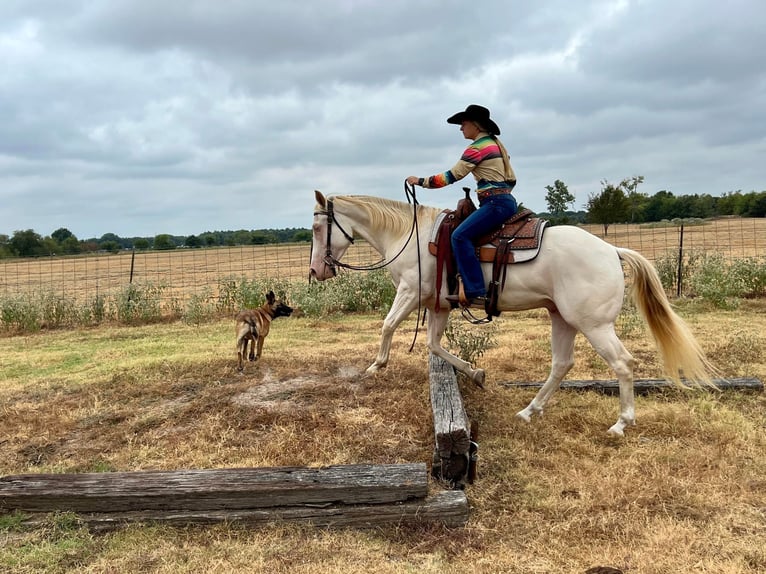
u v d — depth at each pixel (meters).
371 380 6.05
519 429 4.99
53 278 26.11
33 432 5.25
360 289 12.82
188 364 6.97
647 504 3.74
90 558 3.28
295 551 3.30
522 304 4.96
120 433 5.14
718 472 4.11
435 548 3.34
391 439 4.76
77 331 11.54
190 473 3.71
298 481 3.58
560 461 4.39
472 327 9.88
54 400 6.08
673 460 4.34
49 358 8.41
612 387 6.09
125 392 6.15
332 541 3.39
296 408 5.43
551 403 5.68
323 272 5.89
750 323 9.27
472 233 4.86
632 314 9.41
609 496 3.81
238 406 5.53
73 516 3.54
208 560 3.23
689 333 4.80
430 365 5.74
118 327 11.90
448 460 3.93
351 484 3.55
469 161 4.82
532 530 3.51
